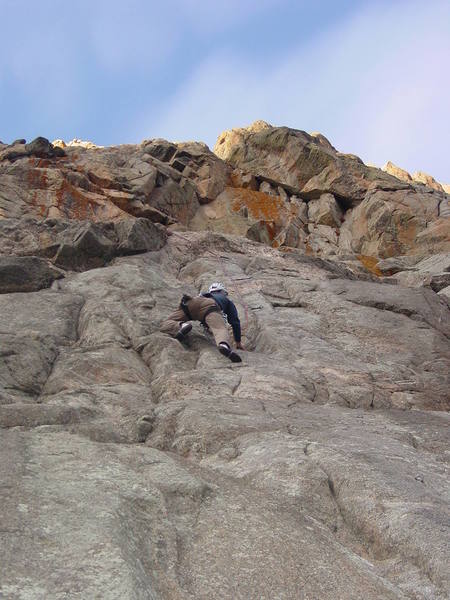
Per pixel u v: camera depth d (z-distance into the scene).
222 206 20.75
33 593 2.52
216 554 3.26
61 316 8.90
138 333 8.42
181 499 3.71
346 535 3.95
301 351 8.78
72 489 3.43
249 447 5.08
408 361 9.12
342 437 5.46
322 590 3.10
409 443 5.78
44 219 13.30
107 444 4.33
